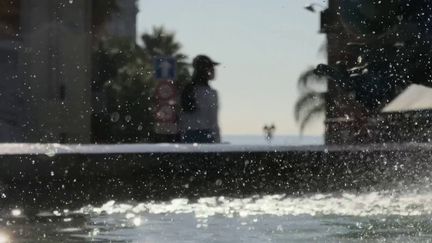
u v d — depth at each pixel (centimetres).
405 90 2386
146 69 5497
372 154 894
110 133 5003
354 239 581
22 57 4350
